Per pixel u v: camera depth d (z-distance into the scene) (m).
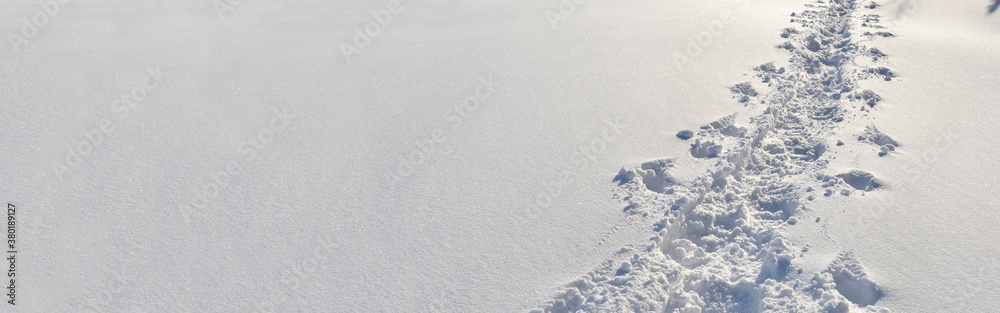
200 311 3.29
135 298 3.36
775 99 5.28
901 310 3.17
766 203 4.15
